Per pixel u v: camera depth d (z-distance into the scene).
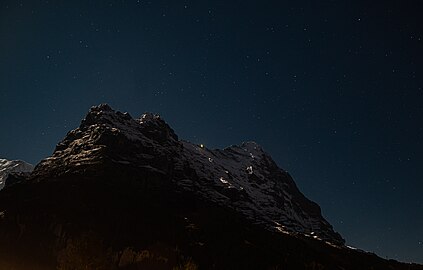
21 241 141.00
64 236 142.38
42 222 151.00
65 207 165.12
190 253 148.38
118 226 158.38
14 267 126.38
